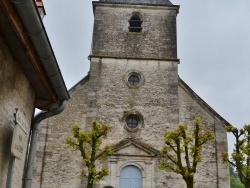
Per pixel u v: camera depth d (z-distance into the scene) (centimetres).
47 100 696
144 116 1652
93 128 1345
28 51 489
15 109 533
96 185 1515
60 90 646
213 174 1542
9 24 429
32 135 684
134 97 1691
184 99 1688
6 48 477
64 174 1520
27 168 664
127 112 1656
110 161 1558
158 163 1560
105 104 1669
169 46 1825
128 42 1828
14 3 397
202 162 1562
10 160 521
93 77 1717
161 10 1923
